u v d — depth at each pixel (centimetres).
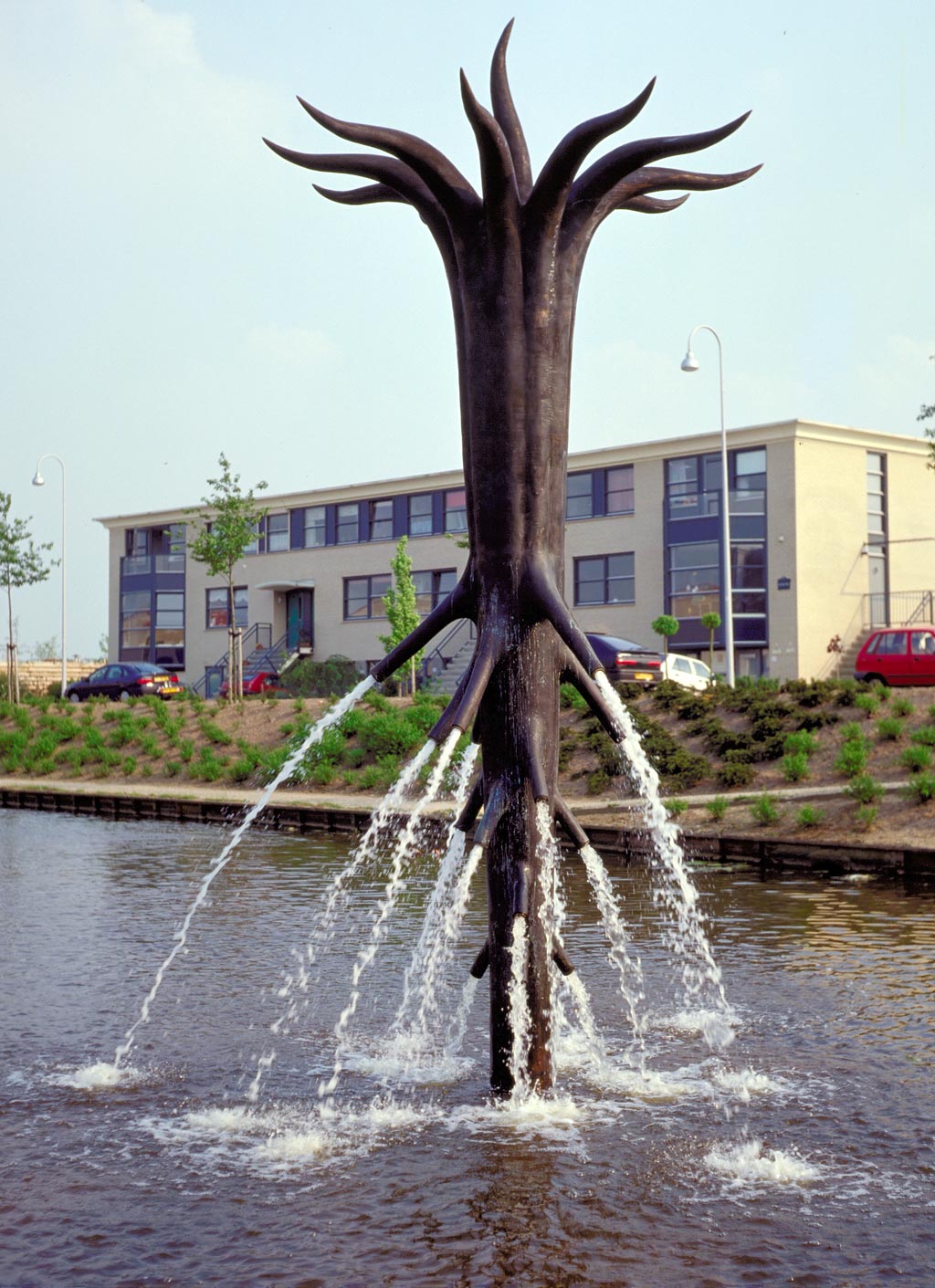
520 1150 668
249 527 4216
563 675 750
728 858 1750
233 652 4106
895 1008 933
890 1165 644
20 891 1564
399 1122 714
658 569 4338
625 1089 766
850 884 1530
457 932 1273
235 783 2966
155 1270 539
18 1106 745
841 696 2380
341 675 4650
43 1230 579
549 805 742
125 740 3522
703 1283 523
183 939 1234
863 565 4222
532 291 726
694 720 2508
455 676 4422
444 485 4981
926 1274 530
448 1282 526
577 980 869
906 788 1816
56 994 1016
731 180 773
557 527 745
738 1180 626
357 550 5228
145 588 5834
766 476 4112
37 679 5794
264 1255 551
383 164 754
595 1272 534
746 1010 938
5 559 4700
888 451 4312
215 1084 784
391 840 2077
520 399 727
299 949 1191
